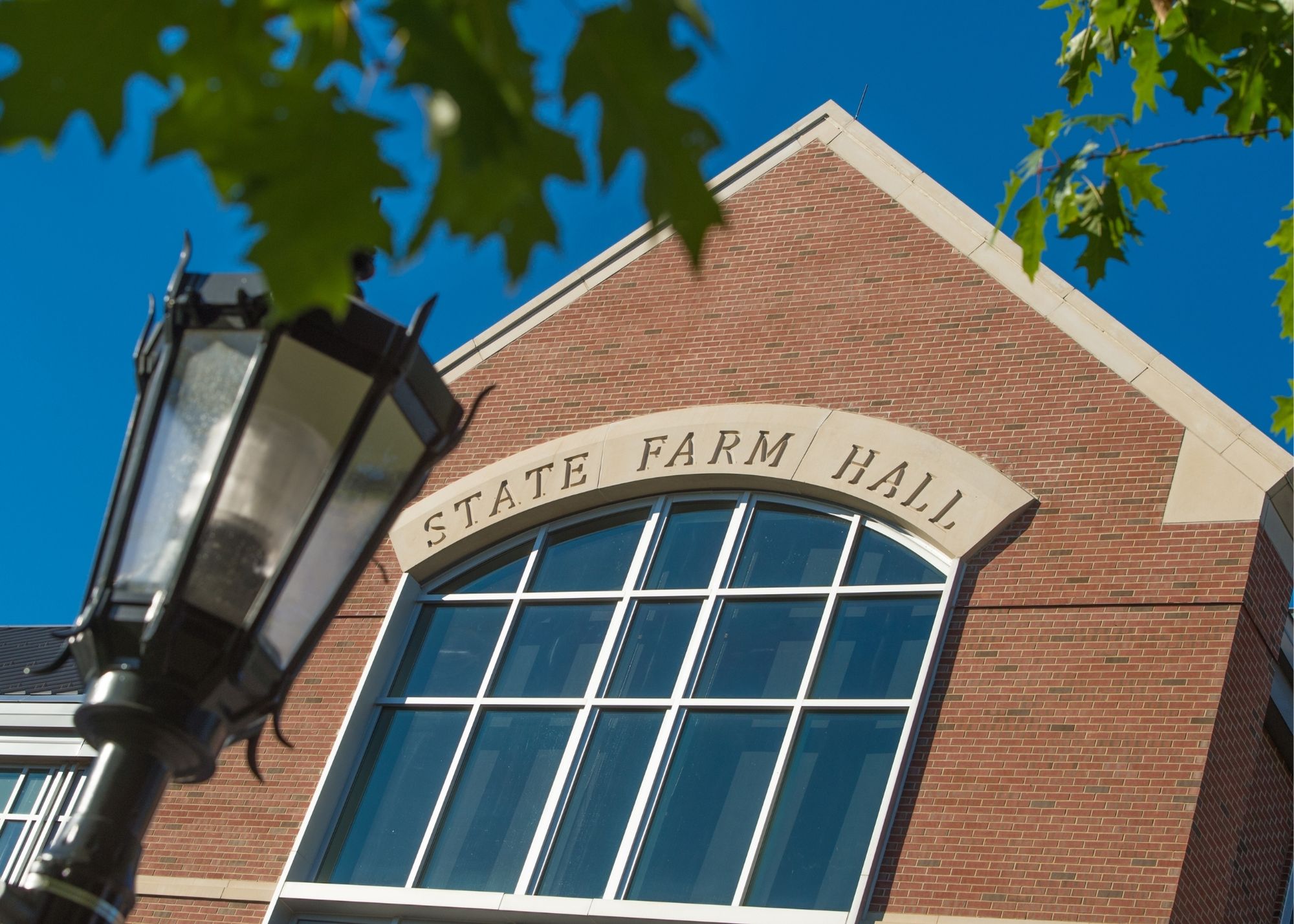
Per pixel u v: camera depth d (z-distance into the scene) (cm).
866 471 1548
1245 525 1374
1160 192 729
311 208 233
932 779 1345
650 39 239
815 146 1838
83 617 377
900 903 1288
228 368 399
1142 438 1461
